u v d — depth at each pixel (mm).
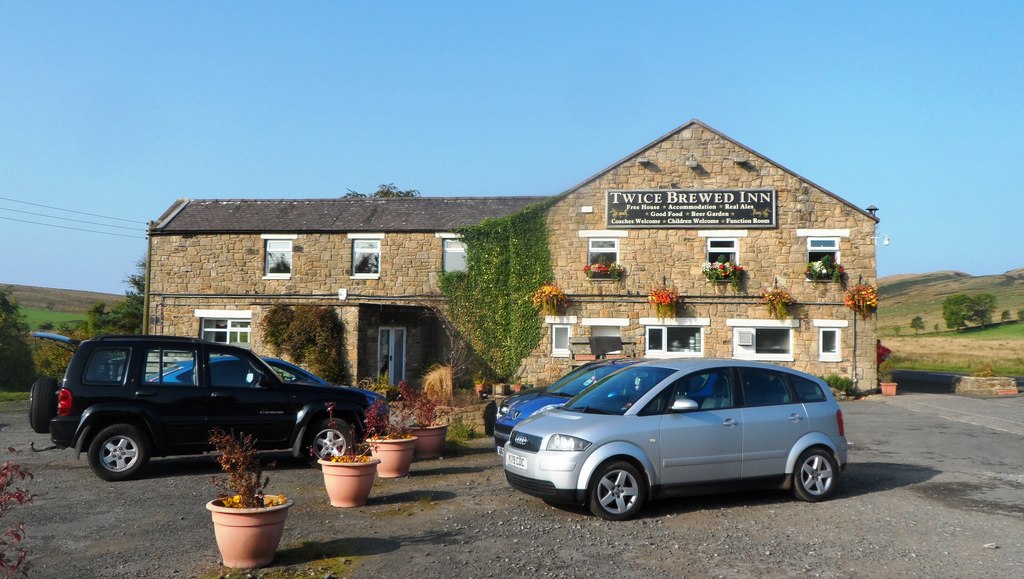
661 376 9164
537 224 26953
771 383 9492
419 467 11820
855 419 18703
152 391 10961
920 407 21594
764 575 6484
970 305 72000
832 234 25484
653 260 26250
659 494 8586
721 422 8922
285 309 23656
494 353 26922
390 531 7949
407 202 30219
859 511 8852
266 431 11461
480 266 27125
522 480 8758
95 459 10648
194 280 28594
